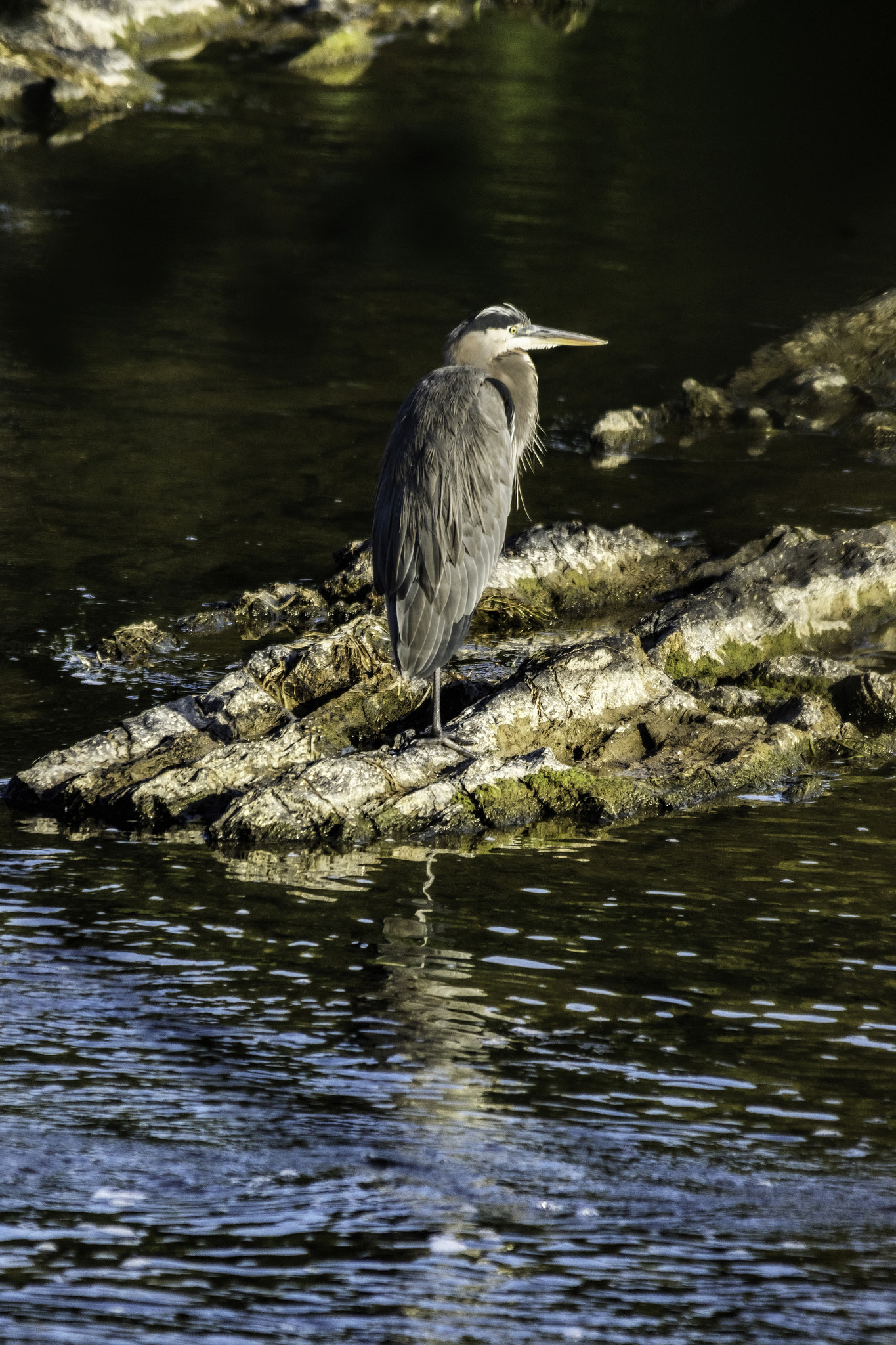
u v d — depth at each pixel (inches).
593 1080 314.0
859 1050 331.9
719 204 1421.0
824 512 758.5
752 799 478.6
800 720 523.8
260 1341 220.4
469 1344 223.1
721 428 910.4
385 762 464.8
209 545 689.0
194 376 938.7
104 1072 307.3
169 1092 300.7
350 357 988.6
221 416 871.1
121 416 861.2
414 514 479.5
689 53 2032.5
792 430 909.8
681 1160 285.0
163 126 1530.5
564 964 367.2
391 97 1718.8
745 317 1108.5
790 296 1161.4
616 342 1050.1
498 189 1414.9
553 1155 283.6
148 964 358.3
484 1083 311.4
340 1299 233.0
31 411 858.1
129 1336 218.8
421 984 354.0
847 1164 287.0
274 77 1761.8
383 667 538.3
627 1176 278.2
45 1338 216.7
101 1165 271.3
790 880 420.8
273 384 931.3
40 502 727.7
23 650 567.8
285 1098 300.5
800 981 362.9
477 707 501.0
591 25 2164.1
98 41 1702.8
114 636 577.9
